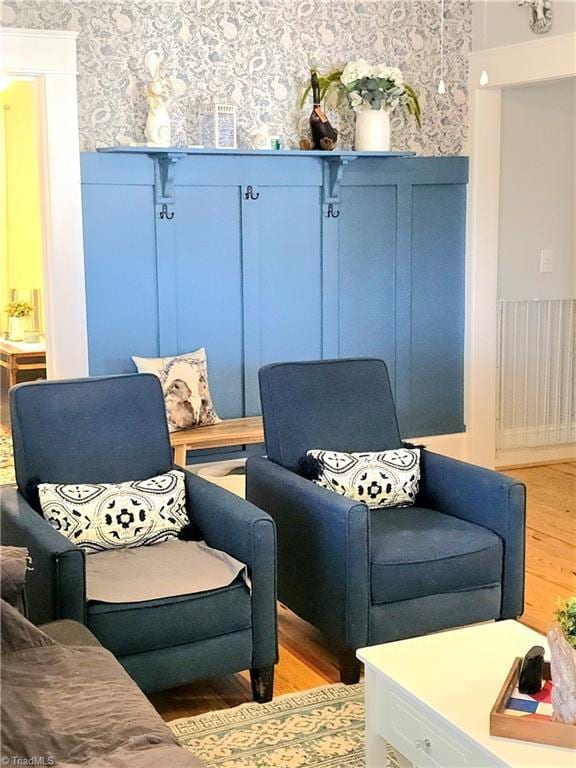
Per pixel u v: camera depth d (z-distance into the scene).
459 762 1.99
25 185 7.09
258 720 2.79
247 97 4.88
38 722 1.94
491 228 5.42
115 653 2.63
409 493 3.44
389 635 3.01
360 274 5.20
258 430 4.55
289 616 3.63
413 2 5.18
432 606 3.06
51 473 3.09
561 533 4.51
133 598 2.66
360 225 5.16
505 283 5.57
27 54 4.27
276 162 4.89
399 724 2.19
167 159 4.57
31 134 6.92
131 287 4.67
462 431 5.59
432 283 5.39
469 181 5.38
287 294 5.04
